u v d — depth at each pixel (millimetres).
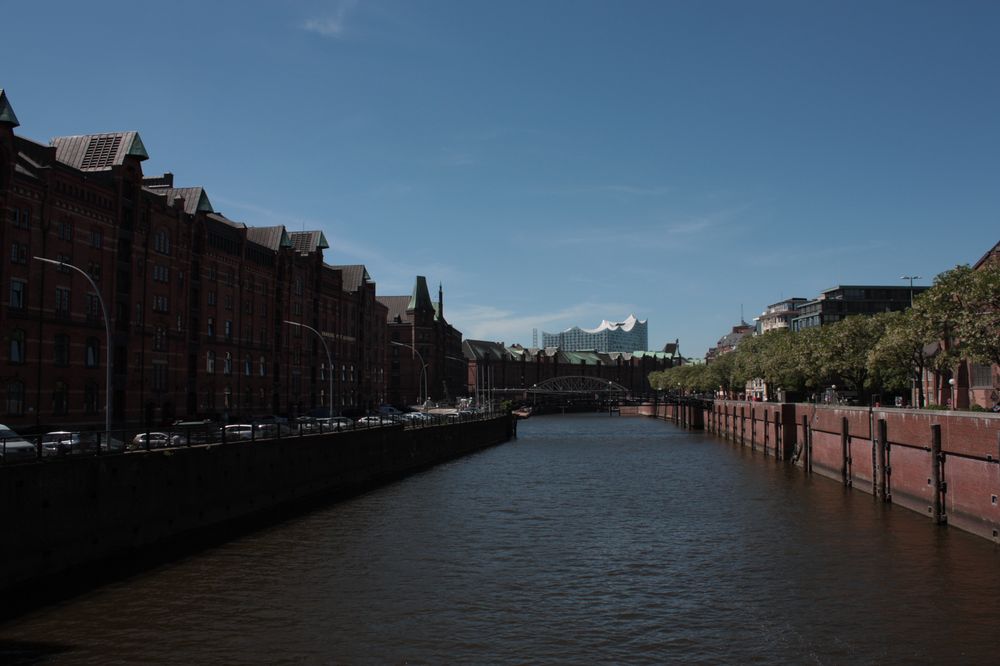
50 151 54531
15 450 29359
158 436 40562
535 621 26141
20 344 51281
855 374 67875
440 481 65000
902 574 31594
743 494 55594
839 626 25516
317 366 102688
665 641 24250
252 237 93125
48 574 28734
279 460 48531
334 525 42781
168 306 67938
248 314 83688
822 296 151750
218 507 41094
